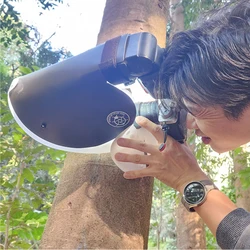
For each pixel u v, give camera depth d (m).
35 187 1.91
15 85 0.78
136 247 0.87
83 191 0.90
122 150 0.87
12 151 1.76
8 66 3.76
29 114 0.80
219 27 0.65
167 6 1.31
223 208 0.78
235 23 0.65
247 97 0.62
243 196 4.63
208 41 0.64
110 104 0.76
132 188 0.92
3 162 2.41
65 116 0.79
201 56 0.63
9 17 3.07
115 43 0.72
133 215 0.90
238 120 0.67
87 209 0.87
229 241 0.72
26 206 1.67
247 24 0.63
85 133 0.82
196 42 0.66
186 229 4.50
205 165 3.65
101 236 0.85
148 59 0.69
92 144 0.83
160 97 0.75
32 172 1.80
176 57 0.67
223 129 0.71
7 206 1.57
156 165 0.86
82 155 0.97
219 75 0.61
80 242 0.83
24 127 0.82
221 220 0.75
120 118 0.79
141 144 0.84
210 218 0.79
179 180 0.85
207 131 0.75
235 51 0.61
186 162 0.86
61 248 0.84
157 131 0.83
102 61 0.72
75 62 0.75
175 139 0.86
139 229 0.90
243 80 0.60
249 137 0.72
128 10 1.17
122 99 0.76
